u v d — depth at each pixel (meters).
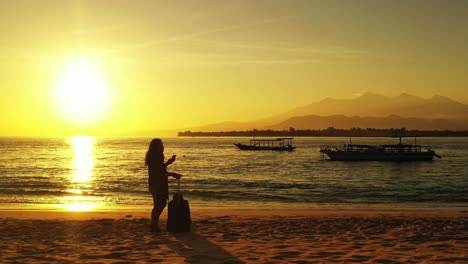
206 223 12.99
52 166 65.56
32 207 21.36
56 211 18.31
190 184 38.66
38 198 26.50
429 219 14.11
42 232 11.28
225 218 14.41
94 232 11.24
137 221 13.33
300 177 48.47
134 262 7.81
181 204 11.23
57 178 44.22
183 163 76.62
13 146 179.75
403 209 20.98
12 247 9.25
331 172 56.97
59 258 8.16
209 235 10.77
